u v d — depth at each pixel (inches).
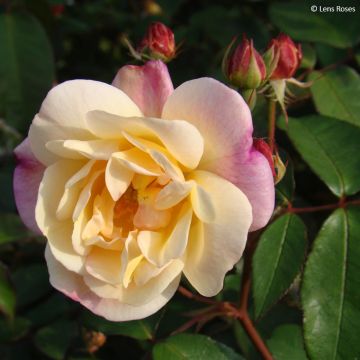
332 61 12.1
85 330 11.1
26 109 13.5
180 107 8.5
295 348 11.0
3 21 13.5
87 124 8.5
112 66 16.9
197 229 8.6
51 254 8.9
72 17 16.5
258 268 9.6
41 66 13.5
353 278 9.5
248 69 9.5
